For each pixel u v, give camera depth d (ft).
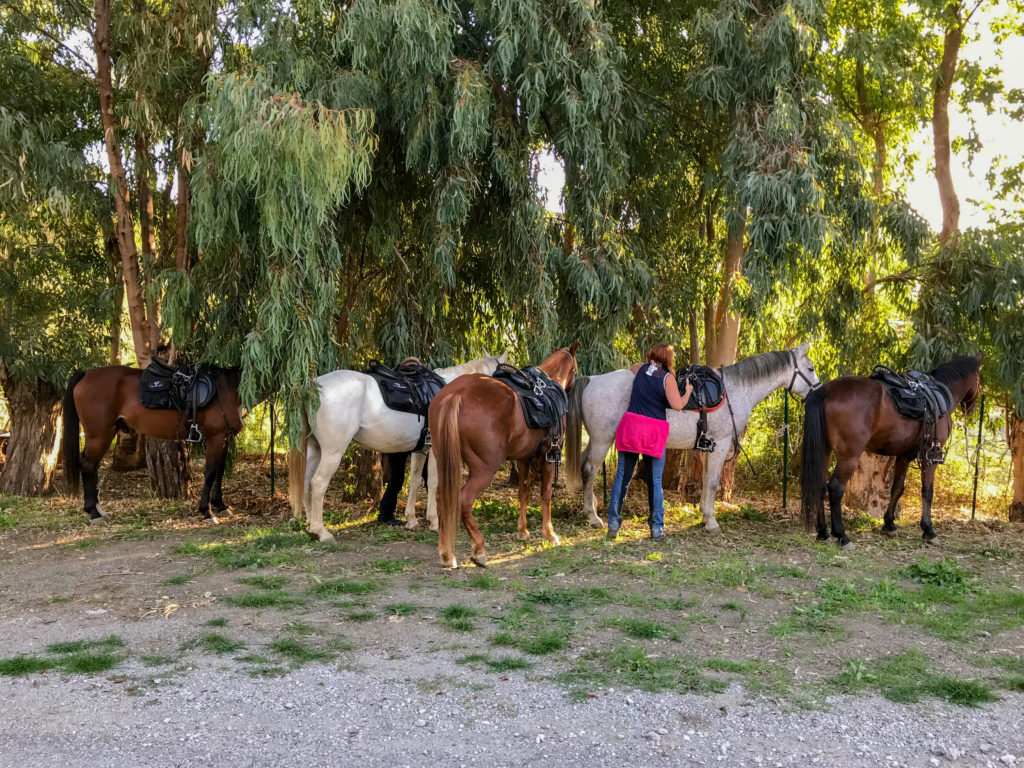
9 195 25.18
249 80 19.43
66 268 31.55
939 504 32.60
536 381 19.26
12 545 20.93
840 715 10.92
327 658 12.71
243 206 21.26
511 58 22.29
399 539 21.95
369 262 28.25
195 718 10.51
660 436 21.49
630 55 28.78
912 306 28.99
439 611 15.26
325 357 23.54
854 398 21.66
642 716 10.79
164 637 13.65
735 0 24.56
